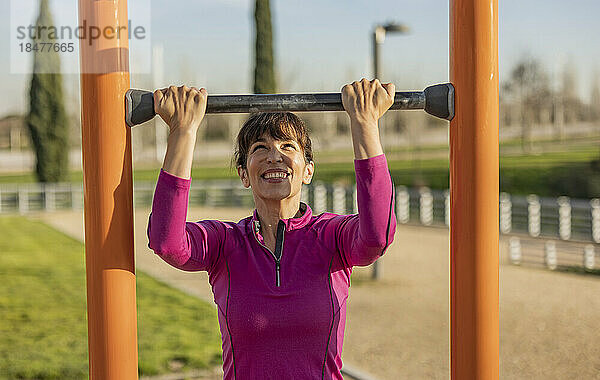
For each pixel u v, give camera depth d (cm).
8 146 4691
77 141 3719
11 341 633
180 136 158
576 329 671
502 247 1265
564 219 1356
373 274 963
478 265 163
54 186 2553
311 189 2041
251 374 167
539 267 1044
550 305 781
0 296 866
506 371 544
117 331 162
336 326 170
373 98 160
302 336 167
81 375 525
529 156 2778
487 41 162
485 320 163
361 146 158
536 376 530
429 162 3114
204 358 561
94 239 162
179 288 918
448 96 163
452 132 166
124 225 162
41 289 918
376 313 754
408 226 1612
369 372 541
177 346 601
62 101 2720
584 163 2316
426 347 613
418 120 3809
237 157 187
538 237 1370
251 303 167
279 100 162
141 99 161
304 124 184
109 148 161
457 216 165
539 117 3641
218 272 176
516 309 763
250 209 2148
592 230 1322
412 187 2491
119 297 162
